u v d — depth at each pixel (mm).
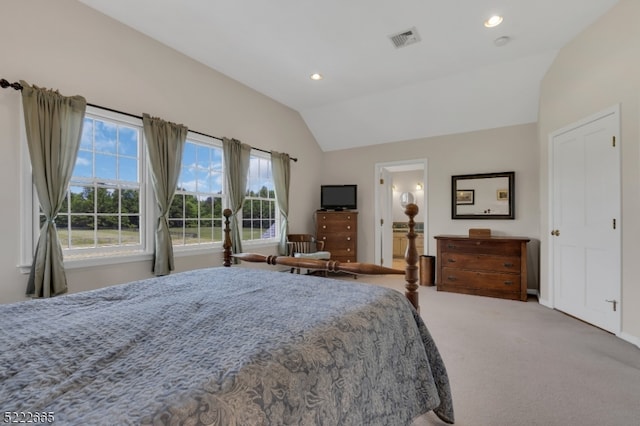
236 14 2684
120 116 2828
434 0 2502
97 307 1255
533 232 4129
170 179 3164
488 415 1571
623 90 2496
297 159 5242
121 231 2918
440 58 3443
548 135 3447
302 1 2510
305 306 1246
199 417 585
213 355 795
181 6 2588
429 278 4574
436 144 4867
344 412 895
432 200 4887
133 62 2928
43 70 2361
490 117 4316
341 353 953
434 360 1533
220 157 3922
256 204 4531
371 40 3080
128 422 534
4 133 2189
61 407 581
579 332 2676
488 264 3926
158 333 958
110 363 762
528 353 2279
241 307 1231
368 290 1551
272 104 4688
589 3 2535
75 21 2531
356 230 5246
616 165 2566
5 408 575
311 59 3475
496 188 4371
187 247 3459
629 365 2078
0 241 2182
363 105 4770
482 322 2961
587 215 2895
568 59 3117
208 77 3670
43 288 2279
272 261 2092
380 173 5418
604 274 2711
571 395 1740
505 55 3375
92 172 2725
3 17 2174
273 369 759
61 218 2541
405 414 1227
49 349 843
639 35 2357
